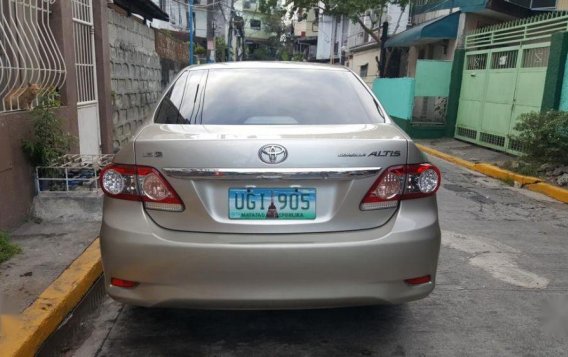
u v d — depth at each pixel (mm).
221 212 2484
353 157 2506
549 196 7281
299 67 3551
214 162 2441
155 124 2959
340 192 2516
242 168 2436
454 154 10773
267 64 3576
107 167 2629
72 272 3535
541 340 3080
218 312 3352
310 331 3131
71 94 5918
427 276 2652
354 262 2482
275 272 2455
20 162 4551
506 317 3373
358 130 2795
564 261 4512
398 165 2588
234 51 34438
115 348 2916
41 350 2861
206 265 2443
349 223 2523
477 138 11766
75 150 5984
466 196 7199
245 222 2482
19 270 3594
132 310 3385
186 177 2455
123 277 2535
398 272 2545
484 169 9070
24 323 2840
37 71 5000
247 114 3045
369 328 3180
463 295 3711
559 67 8570
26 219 4656
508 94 10383
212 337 3049
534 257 4602
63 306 3141
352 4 15945
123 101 9461
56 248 4031
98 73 7379
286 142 2475
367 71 22719
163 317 3287
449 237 5148
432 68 12961
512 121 10219
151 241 2459
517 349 2971
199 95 3213
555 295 3746
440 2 14602
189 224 2484
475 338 3088
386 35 17641
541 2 12914
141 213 2527
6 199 4316
